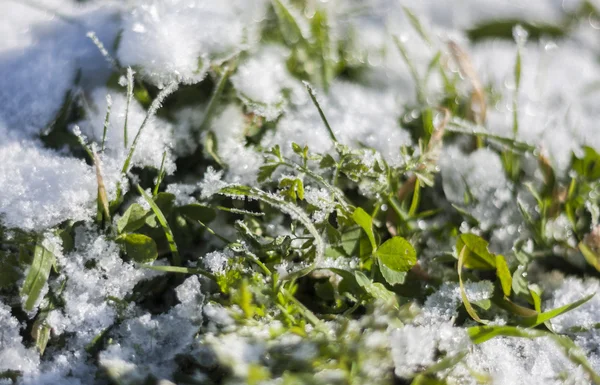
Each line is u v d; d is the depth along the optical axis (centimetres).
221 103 43
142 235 40
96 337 40
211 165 43
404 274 41
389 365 39
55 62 43
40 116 42
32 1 46
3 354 39
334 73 46
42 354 39
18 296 40
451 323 41
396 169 43
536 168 45
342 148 42
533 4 53
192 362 39
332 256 41
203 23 44
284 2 46
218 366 39
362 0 51
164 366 39
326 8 49
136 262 40
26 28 45
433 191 44
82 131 42
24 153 42
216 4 45
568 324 42
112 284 40
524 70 49
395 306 40
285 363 39
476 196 44
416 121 45
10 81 43
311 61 45
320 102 44
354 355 39
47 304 40
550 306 42
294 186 41
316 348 39
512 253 43
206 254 41
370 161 42
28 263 40
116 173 41
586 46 51
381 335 39
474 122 45
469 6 52
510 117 46
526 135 46
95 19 44
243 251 41
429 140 44
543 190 44
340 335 39
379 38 48
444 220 43
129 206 41
